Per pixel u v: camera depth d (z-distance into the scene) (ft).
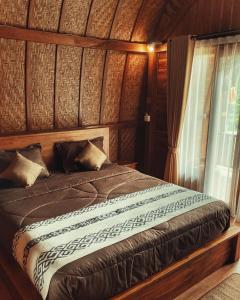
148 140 16.76
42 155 12.64
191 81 13.70
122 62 14.80
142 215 8.26
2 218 8.39
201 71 13.25
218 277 8.95
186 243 8.02
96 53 13.67
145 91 16.44
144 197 9.59
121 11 13.12
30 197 9.53
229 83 12.28
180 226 7.88
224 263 9.57
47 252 6.50
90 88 14.24
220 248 9.12
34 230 7.41
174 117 14.26
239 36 11.61
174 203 9.15
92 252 6.50
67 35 12.30
